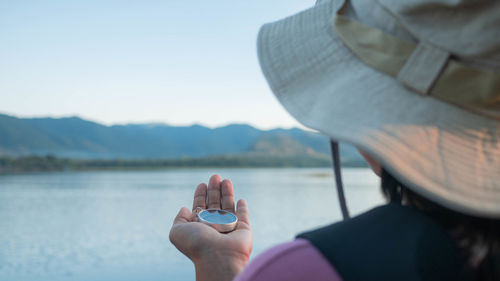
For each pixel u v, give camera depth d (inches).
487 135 27.3
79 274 695.7
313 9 36.9
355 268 25.1
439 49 27.1
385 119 28.5
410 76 28.3
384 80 29.6
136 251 900.6
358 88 30.1
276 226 1280.8
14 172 7101.4
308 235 27.5
